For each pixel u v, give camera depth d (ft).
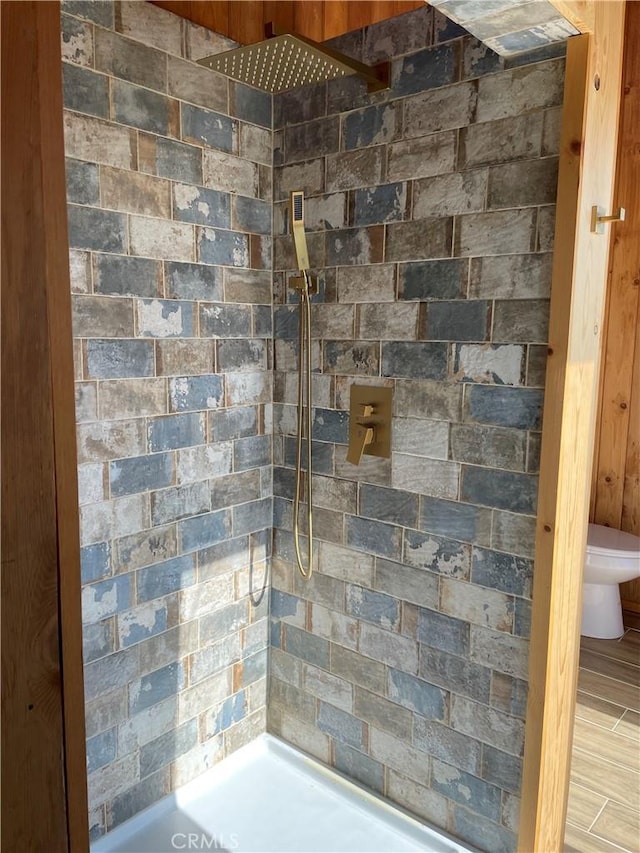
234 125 6.15
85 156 5.04
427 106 5.47
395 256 5.80
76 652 2.29
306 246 6.08
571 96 4.64
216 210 6.09
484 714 5.70
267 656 7.31
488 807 5.76
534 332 5.07
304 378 6.59
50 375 1.92
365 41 5.80
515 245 5.10
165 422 5.90
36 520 1.91
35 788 2.02
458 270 5.43
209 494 6.39
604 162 5.06
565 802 5.92
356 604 6.48
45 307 1.90
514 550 5.36
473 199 5.29
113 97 5.18
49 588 1.96
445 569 5.80
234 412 6.53
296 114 6.32
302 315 6.41
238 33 6.09
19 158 1.82
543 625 5.18
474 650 5.69
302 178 6.36
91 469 5.39
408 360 5.82
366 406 5.97
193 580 6.36
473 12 4.21
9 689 1.90
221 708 6.85
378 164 5.82
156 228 5.60
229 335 6.37
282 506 6.98
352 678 6.61
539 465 5.13
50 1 1.90
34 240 1.87
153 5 5.37
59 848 2.12
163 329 5.77
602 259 5.23
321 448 6.55
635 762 7.18
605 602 10.01
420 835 6.13
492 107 5.12
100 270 5.24
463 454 5.57
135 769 6.07
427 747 6.11
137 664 5.96
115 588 5.69
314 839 6.14
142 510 5.82
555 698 5.39
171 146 5.65
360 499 6.31
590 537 10.00
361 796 6.57
